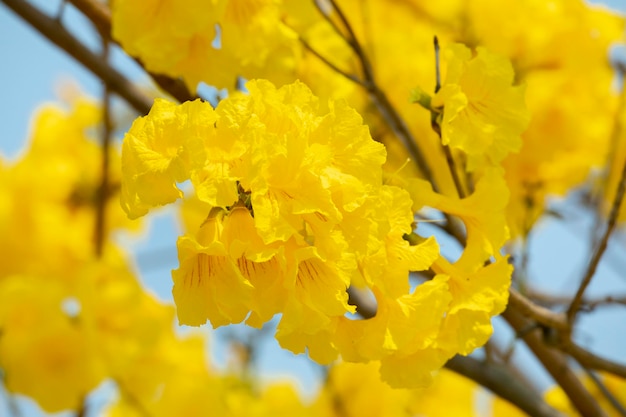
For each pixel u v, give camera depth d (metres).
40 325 1.85
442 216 1.38
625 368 1.37
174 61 1.31
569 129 1.64
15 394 1.85
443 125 1.19
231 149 1.09
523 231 1.51
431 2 1.69
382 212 1.10
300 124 1.10
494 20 1.65
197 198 1.09
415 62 1.62
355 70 1.57
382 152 1.11
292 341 1.13
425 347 1.15
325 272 1.11
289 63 1.35
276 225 1.09
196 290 1.11
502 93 1.20
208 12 1.29
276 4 1.34
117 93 1.55
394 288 1.13
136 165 1.09
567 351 1.38
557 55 1.65
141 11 1.31
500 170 1.20
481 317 1.17
